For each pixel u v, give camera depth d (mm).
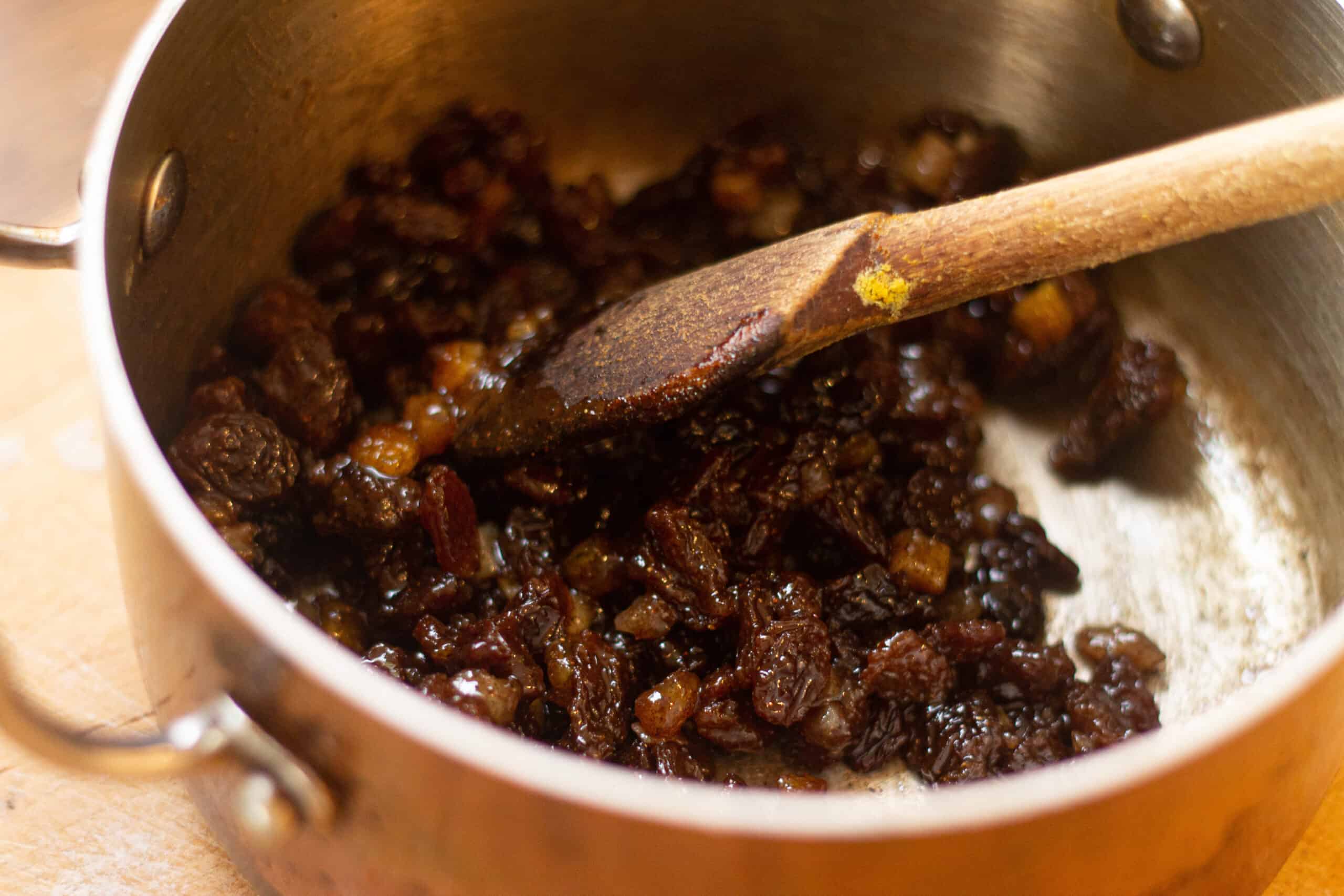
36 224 269
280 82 236
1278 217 220
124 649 239
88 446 253
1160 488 257
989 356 265
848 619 237
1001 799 172
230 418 233
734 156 272
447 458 251
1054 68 255
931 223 224
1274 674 178
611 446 246
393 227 259
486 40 253
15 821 224
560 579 237
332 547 241
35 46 282
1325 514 243
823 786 225
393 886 191
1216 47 238
